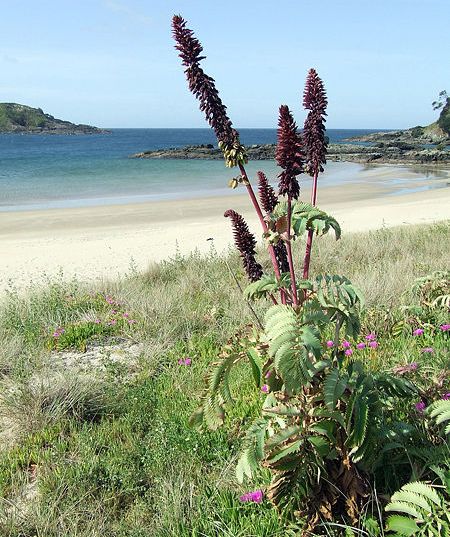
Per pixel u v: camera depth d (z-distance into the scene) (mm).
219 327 7941
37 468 4812
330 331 6281
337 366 3510
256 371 3279
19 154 89562
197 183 46094
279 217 3186
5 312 9508
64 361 7410
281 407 3340
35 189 41406
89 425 5539
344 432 3387
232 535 3479
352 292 3326
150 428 5289
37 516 4043
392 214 25172
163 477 4352
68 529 3916
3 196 36938
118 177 51594
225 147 3168
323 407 3273
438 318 6527
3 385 6469
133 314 8930
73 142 150875
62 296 10344
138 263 16750
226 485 4125
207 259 13391
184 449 4668
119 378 6500
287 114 2988
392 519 3107
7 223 25844
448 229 15109
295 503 3492
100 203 33188
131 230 23188
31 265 16953
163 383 6195
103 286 11125
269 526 3531
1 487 4547
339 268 11070
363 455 3314
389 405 3664
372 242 13430
